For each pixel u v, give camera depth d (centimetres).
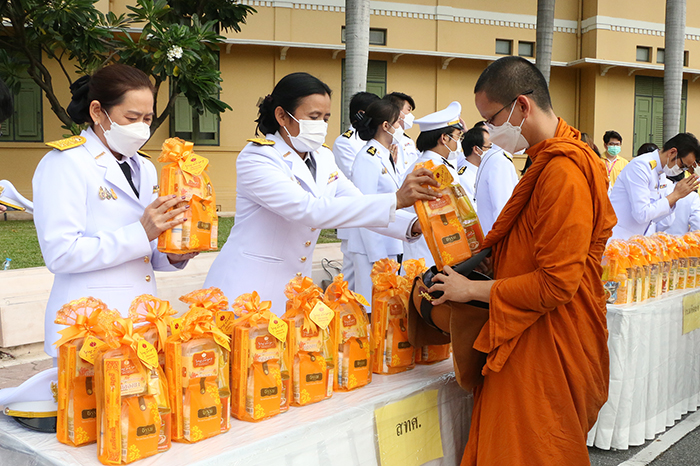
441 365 217
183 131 1238
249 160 211
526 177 176
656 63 1525
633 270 308
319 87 213
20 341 414
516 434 178
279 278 228
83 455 139
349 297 183
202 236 178
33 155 1134
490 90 189
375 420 177
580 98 1547
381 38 1359
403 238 223
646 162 413
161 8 763
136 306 149
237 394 160
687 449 312
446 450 203
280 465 152
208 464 137
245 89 1268
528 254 177
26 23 823
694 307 352
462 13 1397
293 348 170
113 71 177
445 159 350
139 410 136
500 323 173
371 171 358
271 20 1262
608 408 298
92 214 179
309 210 200
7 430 152
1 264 557
